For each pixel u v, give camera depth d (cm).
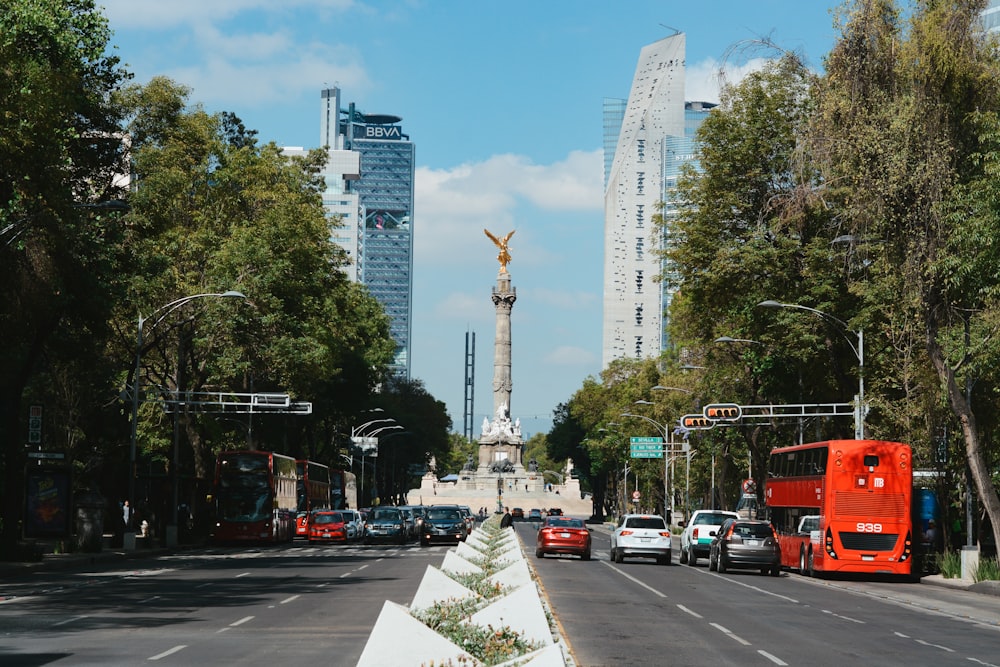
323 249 7138
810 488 4750
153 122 5400
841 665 1862
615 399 13750
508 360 17825
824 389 6022
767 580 4381
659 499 12506
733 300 5812
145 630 2169
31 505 4944
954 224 3719
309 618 2403
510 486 18212
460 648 1185
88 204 4250
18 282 3906
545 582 3725
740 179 5731
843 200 4516
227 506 6600
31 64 3359
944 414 4644
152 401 6012
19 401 4438
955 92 3812
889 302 4634
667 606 2944
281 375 6675
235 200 6581
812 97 4450
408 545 7162
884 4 4006
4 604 2734
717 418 5700
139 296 5612
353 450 12162
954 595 3850
